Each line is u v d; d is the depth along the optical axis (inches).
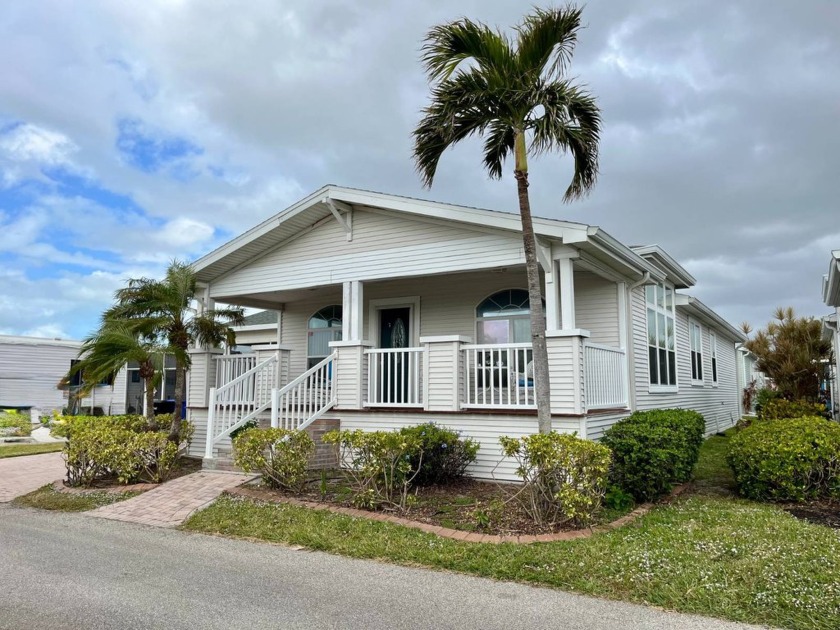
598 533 216.5
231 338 437.1
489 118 272.4
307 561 195.6
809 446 276.8
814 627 137.7
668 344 535.8
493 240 351.6
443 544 205.8
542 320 259.8
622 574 172.4
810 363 579.8
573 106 259.3
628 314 415.5
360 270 399.9
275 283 437.7
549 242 333.7
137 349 387.2
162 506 277.6
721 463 426.3
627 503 263.3
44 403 895.1
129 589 168.4
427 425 318.0
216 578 178.1
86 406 880.3
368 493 259.1
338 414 377.7
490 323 438.0
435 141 272.2
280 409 364.2
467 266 358.6
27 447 551.5
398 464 267.1
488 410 327.9
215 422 383.9
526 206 264.4
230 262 449.1
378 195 374.6
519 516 239.8
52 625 142.7
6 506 297.7
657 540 206.5
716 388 770.2
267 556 201.8
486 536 214.7
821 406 524.7
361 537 216.4
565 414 307.6
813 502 274.2
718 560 183.9
